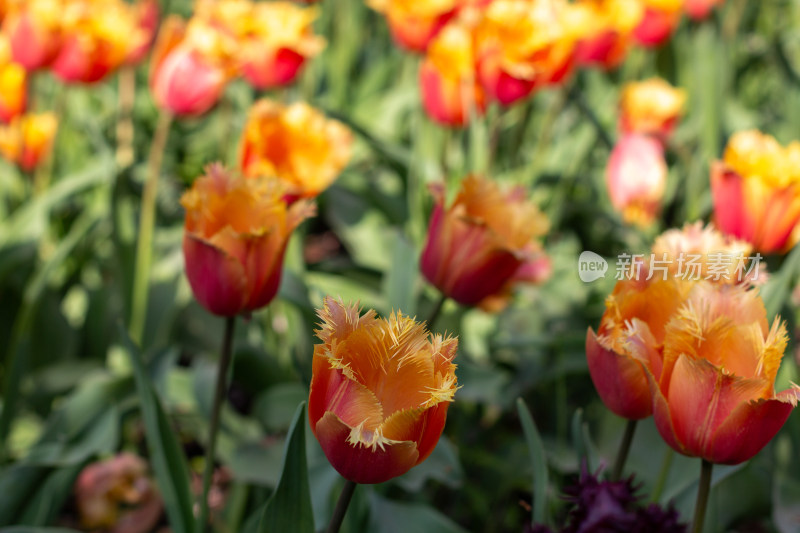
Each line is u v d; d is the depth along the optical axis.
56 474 0.95
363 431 0.63
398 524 0.88
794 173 0.87
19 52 1.16
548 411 1.21
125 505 1.06
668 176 1.62
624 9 1.34
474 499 1.05
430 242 0.84
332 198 1.52
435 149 1.37
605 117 1.83
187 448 1.23
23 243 1.16
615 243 1.47
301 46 1.17
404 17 1.21
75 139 1.56
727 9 1.99
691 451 0.67
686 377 0.66
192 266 0.76
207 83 1.05
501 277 0.83
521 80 1.07
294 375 1.06
